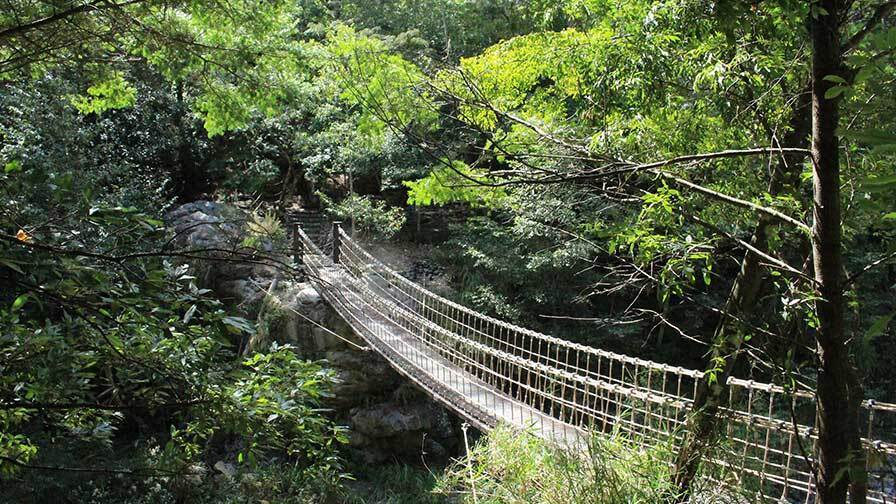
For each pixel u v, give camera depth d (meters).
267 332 9.94
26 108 9.78
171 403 2.30
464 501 3.54
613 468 2.99
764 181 3.29
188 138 14.56
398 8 13.14
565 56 3.81
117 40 3.73
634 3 3.55
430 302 11.50
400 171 12.16
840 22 1.81
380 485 9.62
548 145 3.07
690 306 9.63
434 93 2.96
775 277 2.75
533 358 11.01
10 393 2.18
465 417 6.27
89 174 10.27
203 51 4.25
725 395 3.05
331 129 12.63
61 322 2.14
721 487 2.83
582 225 3.27
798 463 5.17
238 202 14.53
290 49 4.53
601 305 11.12
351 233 13.99
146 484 6.52
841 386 1.83
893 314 0.88
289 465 8.54
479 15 10.73
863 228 2.53
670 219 2.64
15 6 2.94
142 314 2.00
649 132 3.42
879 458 1.86
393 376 10.27
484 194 3.58
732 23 1.88
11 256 1.72
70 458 6.61
